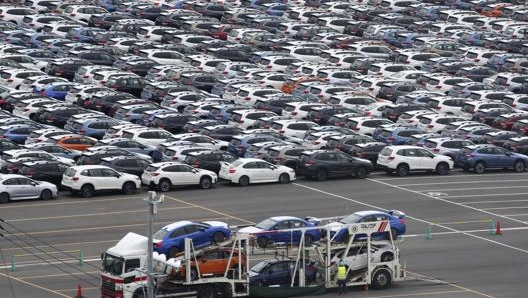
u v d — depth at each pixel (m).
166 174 179.12
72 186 175.00
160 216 165.12
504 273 143.88
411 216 168.50
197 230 142.75
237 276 132.75
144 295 129.88
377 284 137.25
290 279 135.62
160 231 142.50
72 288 135.62
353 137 197.12
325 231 136.75
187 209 168.75
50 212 166.88
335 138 197.50
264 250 136.12
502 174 195.12
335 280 136.50
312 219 145.00
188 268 130.38
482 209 173.25
